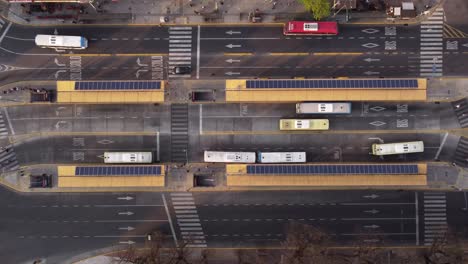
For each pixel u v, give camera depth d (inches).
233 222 4308.6
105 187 4313.5
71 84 4185.5
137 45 4340.6
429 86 4284.0
